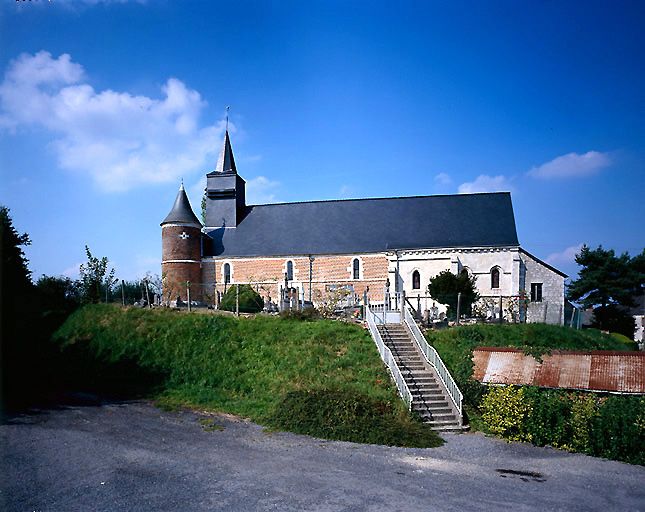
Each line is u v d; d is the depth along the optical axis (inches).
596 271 1989.4
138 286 1371.8
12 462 466.6
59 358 984.9
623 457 551.2
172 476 450.0
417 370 814.5
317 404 673.0
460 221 1732.3
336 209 1894.7
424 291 1625.2
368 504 402.0
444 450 577.9
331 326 981.8
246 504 393.4
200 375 861.2
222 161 2032.5
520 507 408.5
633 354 681.6
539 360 729.0
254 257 1776.6
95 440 547.5
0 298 1021.8
